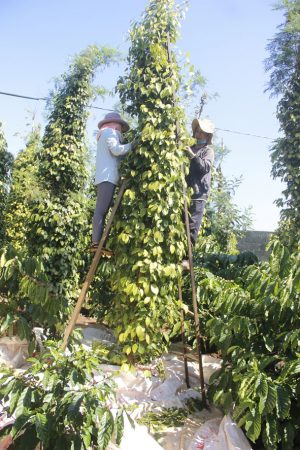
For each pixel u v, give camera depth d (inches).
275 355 144.6
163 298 175.9
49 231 351.3
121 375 169.8
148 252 172.2
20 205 513.0
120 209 183.5
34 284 150.4
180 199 180.5
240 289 165.2
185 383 182.9
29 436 112.7
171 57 186.1
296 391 128.8
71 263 354.0
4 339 188.1
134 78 186.1
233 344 155.9
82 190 377.7
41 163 366.9
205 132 200.8
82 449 110.6
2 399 125.9
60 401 113.6
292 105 391.9
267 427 123.4
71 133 370.3
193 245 201.2
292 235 376.5
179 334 208.7
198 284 183.9
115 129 189.5
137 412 153.6
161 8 185.5
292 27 388.8
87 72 370.0
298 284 138.3
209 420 151.2
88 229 366.0
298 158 384.2
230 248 471.2
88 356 125.3
